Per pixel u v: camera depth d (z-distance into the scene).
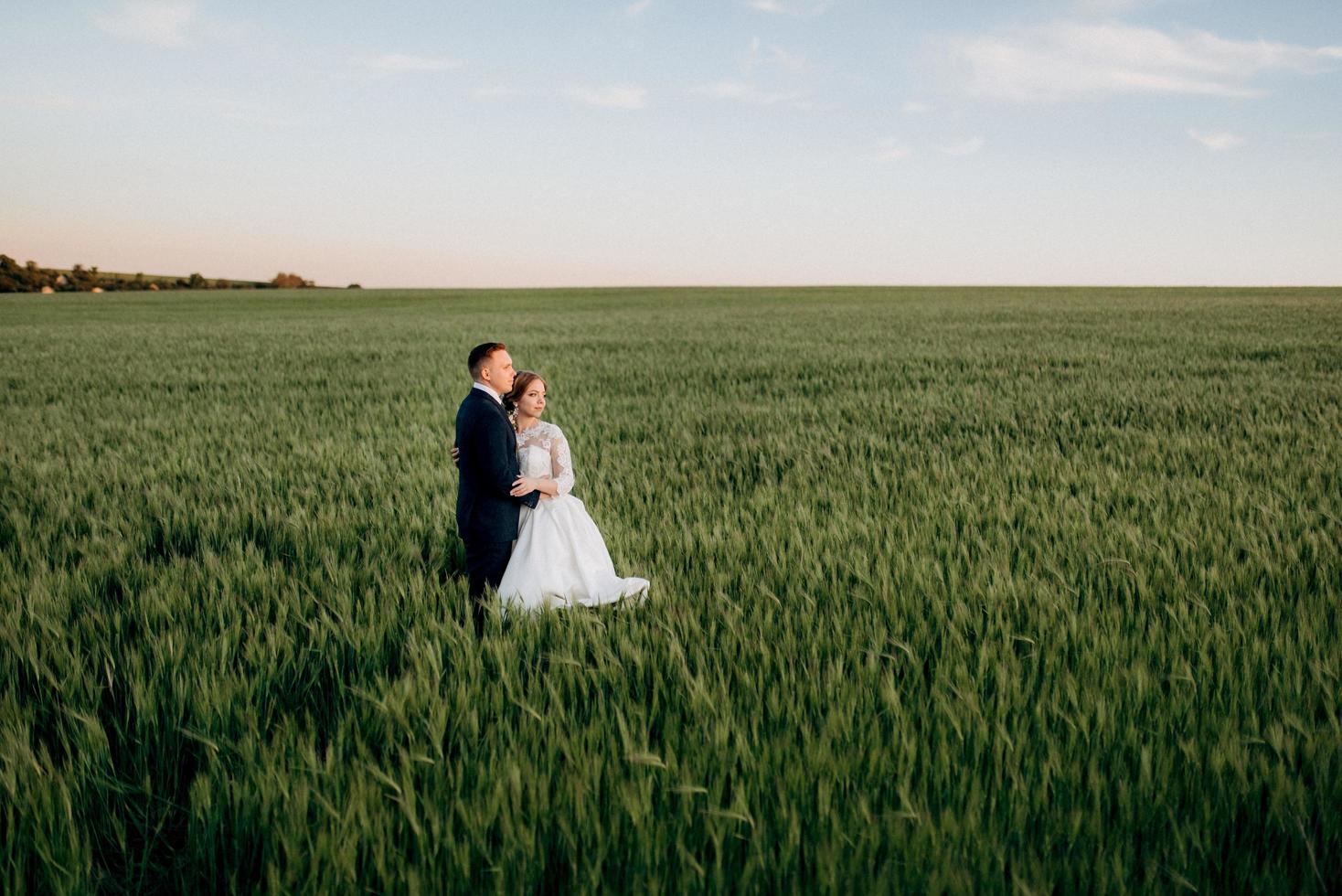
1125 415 10.67
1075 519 5.79
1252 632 3.85
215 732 3.20
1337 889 2.41
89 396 14.49
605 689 3.53
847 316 36.00
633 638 3.90
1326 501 6.16
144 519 6.33
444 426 10.98
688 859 2.33
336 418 11.69
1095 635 3.76
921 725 3.07
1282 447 8.21
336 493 7.21
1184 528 5.50
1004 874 2.36
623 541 5.55
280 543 5.68
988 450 8.55
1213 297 47.69
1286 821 2.53
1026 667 3.60
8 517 6.41
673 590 4.55
